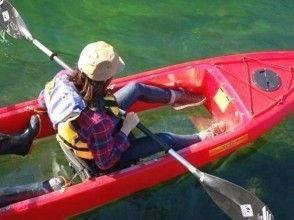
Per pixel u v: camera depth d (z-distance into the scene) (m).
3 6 4.47
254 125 4.03
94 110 3.14
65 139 3.27
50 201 3.40
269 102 4.17
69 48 5.12
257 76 4.27
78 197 3.49
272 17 5.73
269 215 3.33
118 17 5.53
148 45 5.25
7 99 4.55
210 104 4.35
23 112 3.81
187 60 5.14
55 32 5.28
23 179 3.95
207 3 5.84
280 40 5.46
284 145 4.34
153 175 3.74
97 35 5.30
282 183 4.08
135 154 3.67
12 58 4.91
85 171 3.50
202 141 3.88
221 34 5.45
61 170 4.01
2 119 3.76
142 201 3.86
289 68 4.38
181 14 5.65
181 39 5.35
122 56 5.08
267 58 4.43
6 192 3.45
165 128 4.36
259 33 5.52
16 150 3.76
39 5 5.55
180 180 3.99
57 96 3.17
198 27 5.51
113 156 3.34
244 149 4.27
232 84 4.21
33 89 4.67
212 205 3.89
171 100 4.21
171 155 3.59
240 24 5.61
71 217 3.62
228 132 3.97
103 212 3.76
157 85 4.23
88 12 5.55
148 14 5.61
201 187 3.98
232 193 3.44
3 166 3.98
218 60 4.36
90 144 3.23
